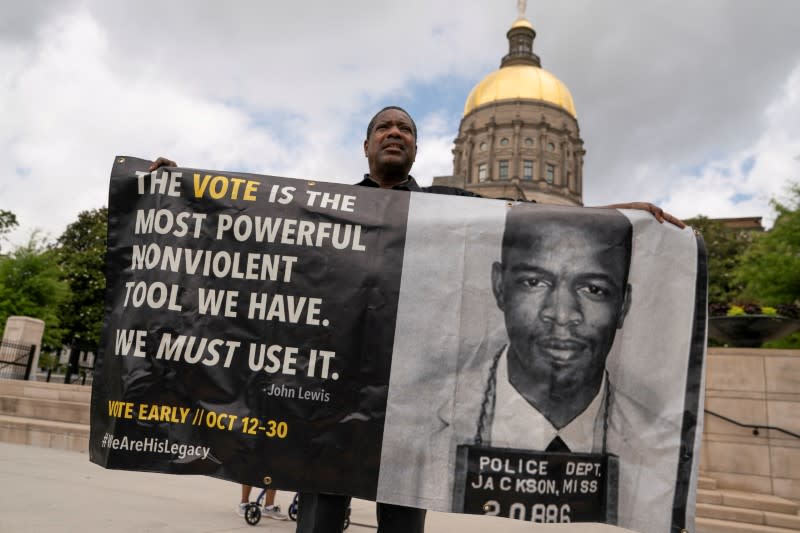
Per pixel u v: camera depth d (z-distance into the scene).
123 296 3.07
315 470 2.74
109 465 2.81
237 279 3.00
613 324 2.93
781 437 8.71
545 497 2.71
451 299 2.93
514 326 2.90
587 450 2.78
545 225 3.01
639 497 2.74
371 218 3.05
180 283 3.02
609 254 2.99
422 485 2.71
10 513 5.41
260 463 2.76
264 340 2.91
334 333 2.89
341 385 2.83
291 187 3.15
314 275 2.97
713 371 9.29
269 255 3.02
